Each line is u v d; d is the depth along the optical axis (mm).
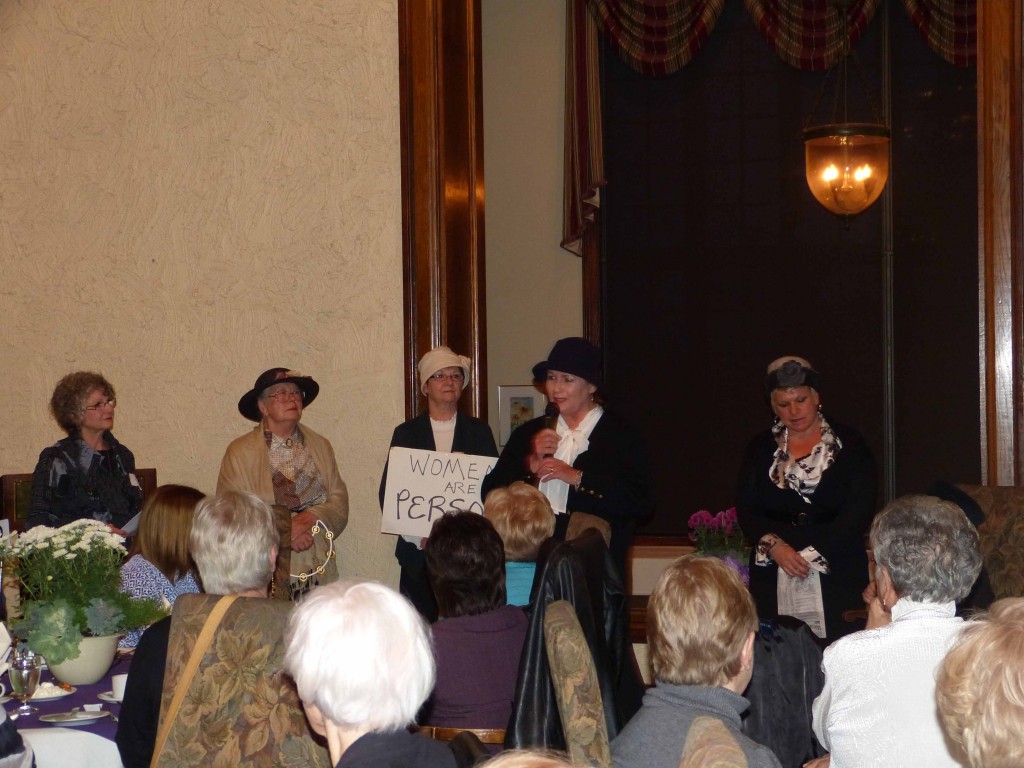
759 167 8203
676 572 2010
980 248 4492
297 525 4598
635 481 4016
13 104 5945
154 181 5781
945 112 7906
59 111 5898
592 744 2029
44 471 4492
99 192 5852
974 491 3941
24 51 5930
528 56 8477
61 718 2795
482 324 5664
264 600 2400
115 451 4703
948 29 7715
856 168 6617
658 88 8328
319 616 1660
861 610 3934
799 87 8125
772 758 1792
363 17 5508
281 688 2326
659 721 1923
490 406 8500
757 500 4203
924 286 7961
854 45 7977
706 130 8273
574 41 8180
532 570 3160
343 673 1619
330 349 5547
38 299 5926
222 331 5691
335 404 5527
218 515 2619
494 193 8523
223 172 5695
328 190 5562
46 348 5914
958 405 7914
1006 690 1349
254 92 5652
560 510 4055
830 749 2221
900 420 7988
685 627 1941
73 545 3137
